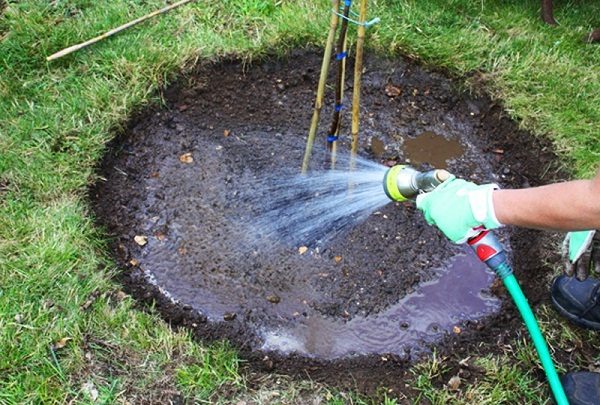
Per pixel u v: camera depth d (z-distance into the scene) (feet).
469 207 6.24
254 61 11.05
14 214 8.68
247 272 8.96
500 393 7.59
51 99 10.03
